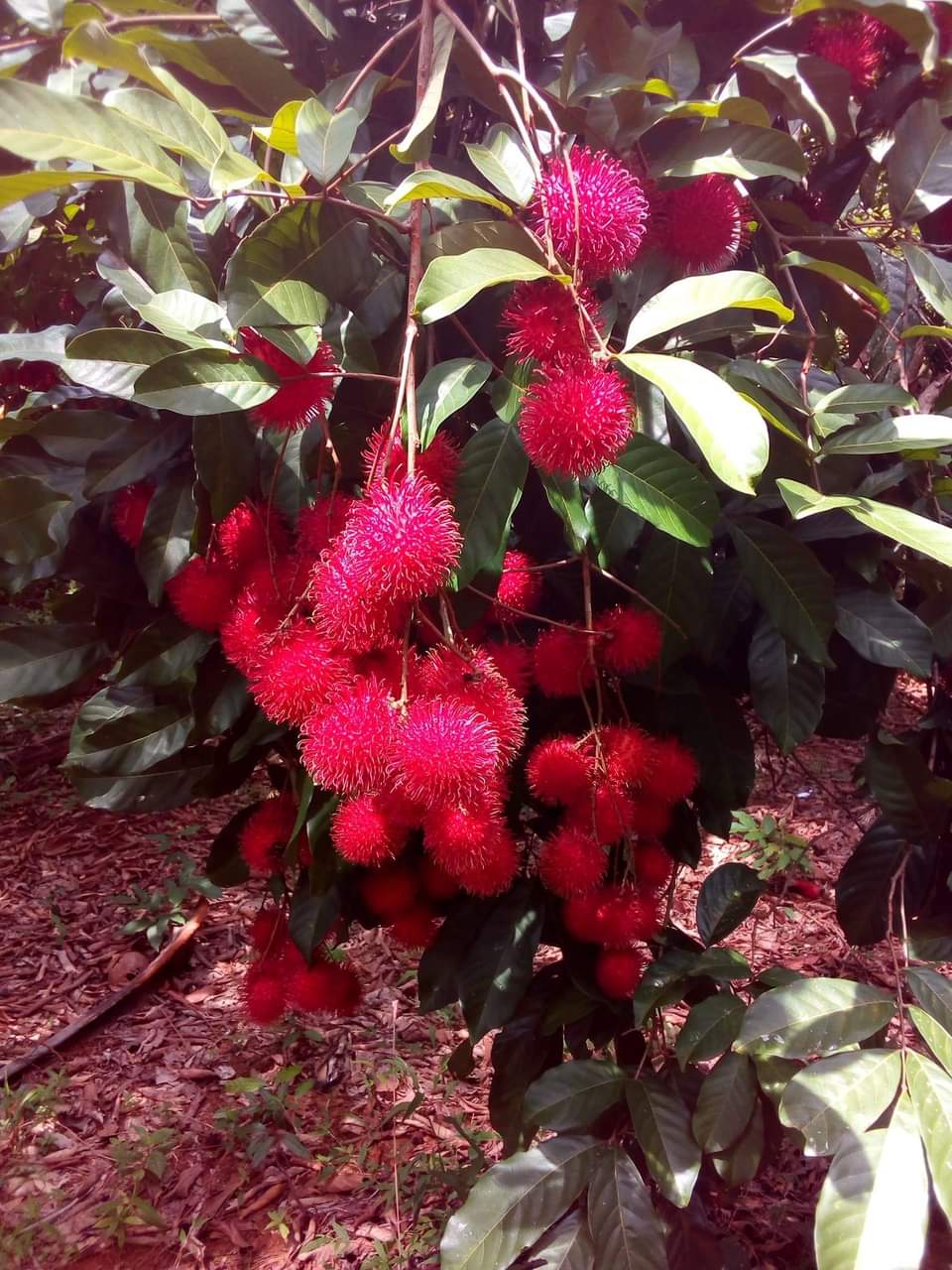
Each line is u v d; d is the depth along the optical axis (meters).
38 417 0.76
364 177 0.74
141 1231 1.22
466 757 0.52
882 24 0.69
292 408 0.58
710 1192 0.85
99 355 0.56
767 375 0.65
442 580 0.53
